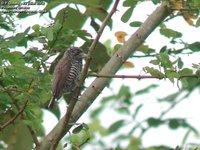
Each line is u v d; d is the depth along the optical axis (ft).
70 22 46.60
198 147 45.03
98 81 42.16
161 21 43.91
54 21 44.57
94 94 42.01
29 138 42.63
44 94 42.75
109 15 38.63
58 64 45.19
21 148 42.55
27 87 41.22
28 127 41.22
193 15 46.26
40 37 42.70
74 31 44.42
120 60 42.91
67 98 46.50
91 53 38.65
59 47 44.57
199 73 43.06
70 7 45.73
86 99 41.91
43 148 41.09
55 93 43.68
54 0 44.73
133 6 45.44
